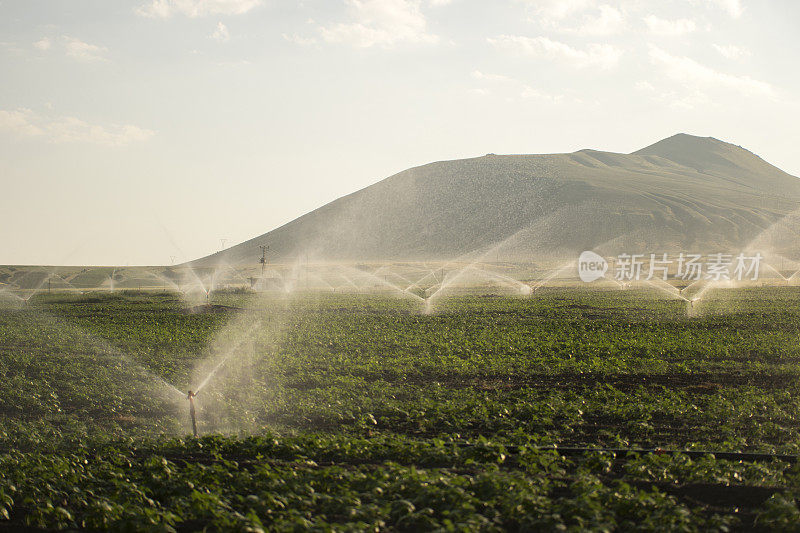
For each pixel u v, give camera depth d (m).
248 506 12.80
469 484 13.25
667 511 11.84
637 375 29.34
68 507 13.69
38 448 19.06
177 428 21.38
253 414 22.94
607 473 15.21
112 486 14.68
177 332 51.53
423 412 21.94
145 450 18.16
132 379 30.47
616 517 12.19
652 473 14.61
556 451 15.52
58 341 47.50
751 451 17.09
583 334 44.66
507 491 12.81
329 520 12.23
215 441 17.97
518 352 36.50
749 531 11.83
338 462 16.28
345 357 35.38
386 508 11.88
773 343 38.12
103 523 12.43
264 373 31.70
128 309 83.19
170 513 12.13
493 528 11.27
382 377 30.22
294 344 42.69
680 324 51.50
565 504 11.95
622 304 77.31
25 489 14.54
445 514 11.69
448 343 40.22
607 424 20.58
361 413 22.72
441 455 15.84
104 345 44.47
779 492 13.41
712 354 34.53
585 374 29.78
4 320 68.69
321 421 21.78
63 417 23.38
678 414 21.25
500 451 15.91
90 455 18.00
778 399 23.73
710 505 13.06
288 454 16.91
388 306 80.69
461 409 22.09
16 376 30.39
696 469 14.69
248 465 16.03
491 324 54.22
